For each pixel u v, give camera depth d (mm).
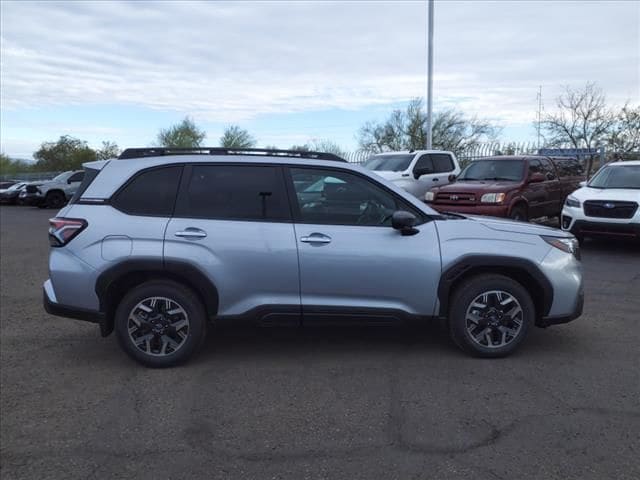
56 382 4820
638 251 11375
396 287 5004
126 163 5148
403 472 3371
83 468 3494
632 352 5371
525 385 4594
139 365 5156
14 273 10031
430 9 21297
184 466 3490
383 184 5164
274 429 3928
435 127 39750
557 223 15625
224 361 5219
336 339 5812
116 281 4949
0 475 3430
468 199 12023
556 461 3465
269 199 5062
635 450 3582
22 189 32344
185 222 4953
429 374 4844
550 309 5172
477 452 3582
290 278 4949
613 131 28125
